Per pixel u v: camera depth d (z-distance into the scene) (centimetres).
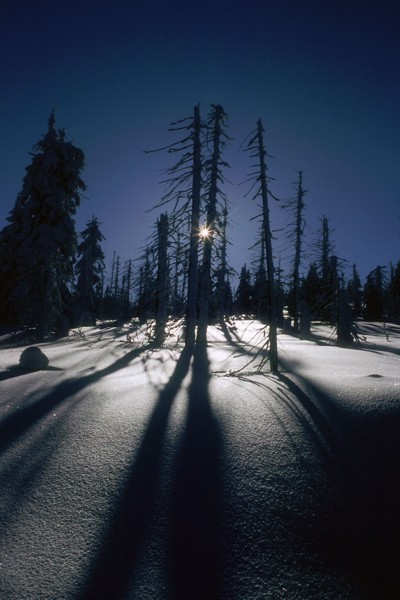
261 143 1239
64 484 382
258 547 307
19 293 2206
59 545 296
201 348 1720
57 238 2225
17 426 542
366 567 293
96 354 1493
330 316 2630
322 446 488
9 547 290
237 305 4784
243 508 355
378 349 2019
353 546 314
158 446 479
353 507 364
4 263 2945
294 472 421
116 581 264
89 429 532
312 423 566
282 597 260
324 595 264
